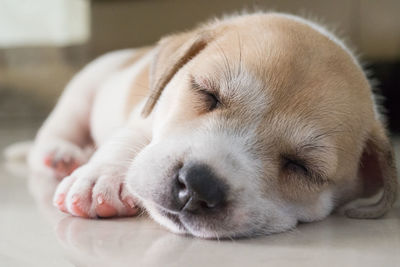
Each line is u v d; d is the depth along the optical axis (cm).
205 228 27
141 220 30
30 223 30
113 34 83
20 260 25
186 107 29
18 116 85
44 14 84
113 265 24
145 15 81
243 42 30
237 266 24
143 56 44
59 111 45
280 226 29
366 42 74
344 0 74
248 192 27
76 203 30
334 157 29
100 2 82
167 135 29
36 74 85
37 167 42
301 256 26
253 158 28
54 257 25
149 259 25
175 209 27
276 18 33
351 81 31
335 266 24
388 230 29
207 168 27
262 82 29
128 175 29
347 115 30
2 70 85
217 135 28
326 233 29
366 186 34
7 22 85
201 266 24
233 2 78
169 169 27
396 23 73
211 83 29
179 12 80
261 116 28
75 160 40
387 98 73
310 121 29
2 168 45
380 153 32
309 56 30
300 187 29
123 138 32
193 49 32
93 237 27
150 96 32
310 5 75
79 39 84
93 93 45
